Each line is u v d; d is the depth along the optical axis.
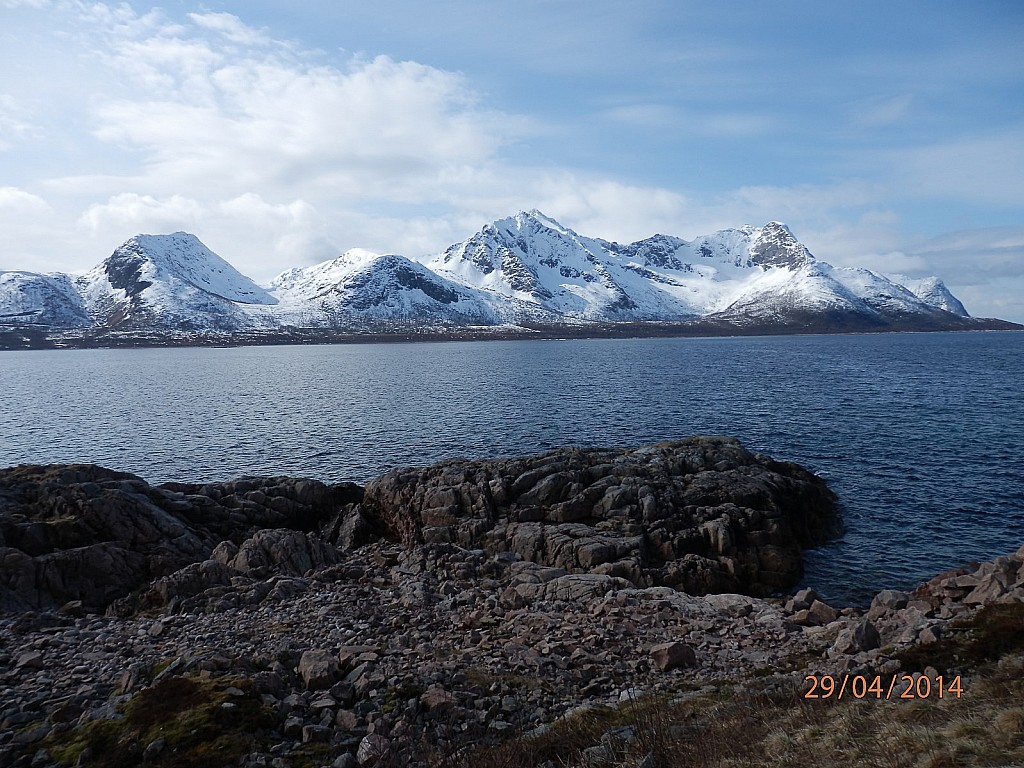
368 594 24.91
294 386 123.12
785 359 184.62
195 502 35.62
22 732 13.94
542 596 25.84
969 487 46.38
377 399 99.88
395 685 15.62
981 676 13.82
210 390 118.06
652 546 33.81
